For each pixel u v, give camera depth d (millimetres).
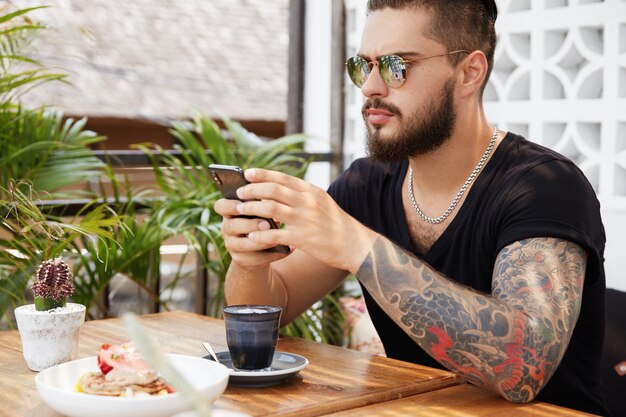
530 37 3244
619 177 3000
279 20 11523
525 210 1790
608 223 3004
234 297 2023
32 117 3113
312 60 4266
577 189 1819
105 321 2102
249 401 1453
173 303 5684
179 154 3551
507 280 1654
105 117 8359
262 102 9961
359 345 3291
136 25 10430
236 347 1566
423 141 1918
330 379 1601
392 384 1574
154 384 1356
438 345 1566
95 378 1369
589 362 1906
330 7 4145
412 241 2082
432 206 2041
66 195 3117
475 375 1557
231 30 11039
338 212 1646
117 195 3148
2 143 3021
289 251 1792
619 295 2330
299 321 3256
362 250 1613
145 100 9203
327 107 4176
